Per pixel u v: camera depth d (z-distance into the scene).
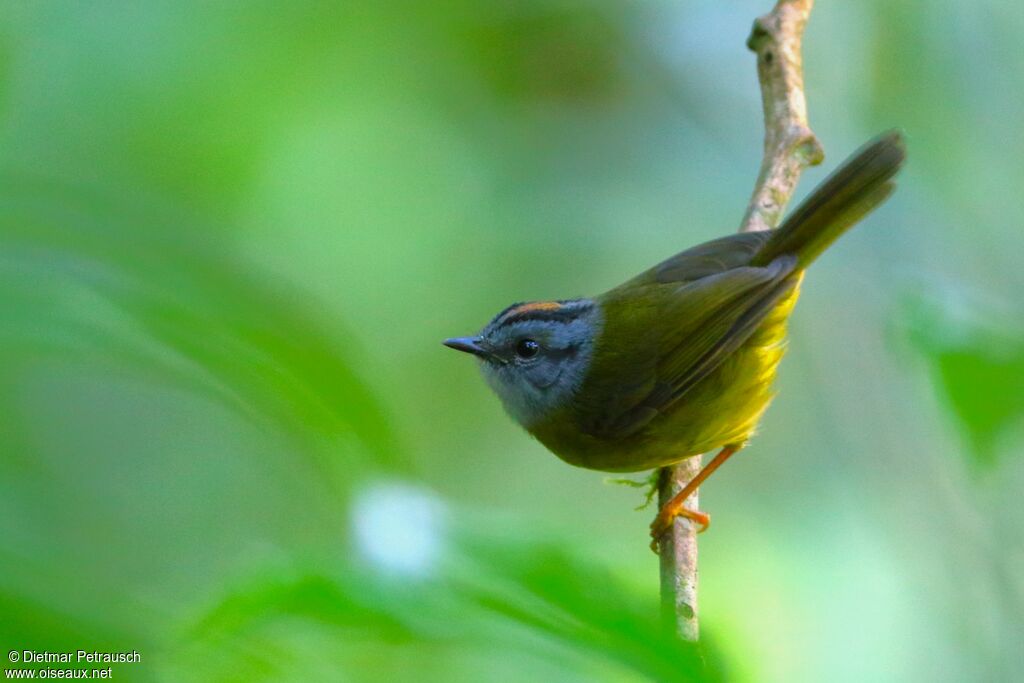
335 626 3.85
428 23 14.10
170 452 12.87
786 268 7.88
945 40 12.99
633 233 13.70
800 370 12.53
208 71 13.36
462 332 13.77
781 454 12.54
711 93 13.98
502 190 14.02
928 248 12.31
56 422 12.29
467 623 3.71
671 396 8.23
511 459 13.86
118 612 3.74
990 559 10.70
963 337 6.57
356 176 13.95
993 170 12.63
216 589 3.98
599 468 8.94
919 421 11.70
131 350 4.21
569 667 3.68
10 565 3.68
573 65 14.16
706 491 12.59
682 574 7.75
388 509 4.08
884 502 11.66
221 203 13.28
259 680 4.71
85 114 12.80
